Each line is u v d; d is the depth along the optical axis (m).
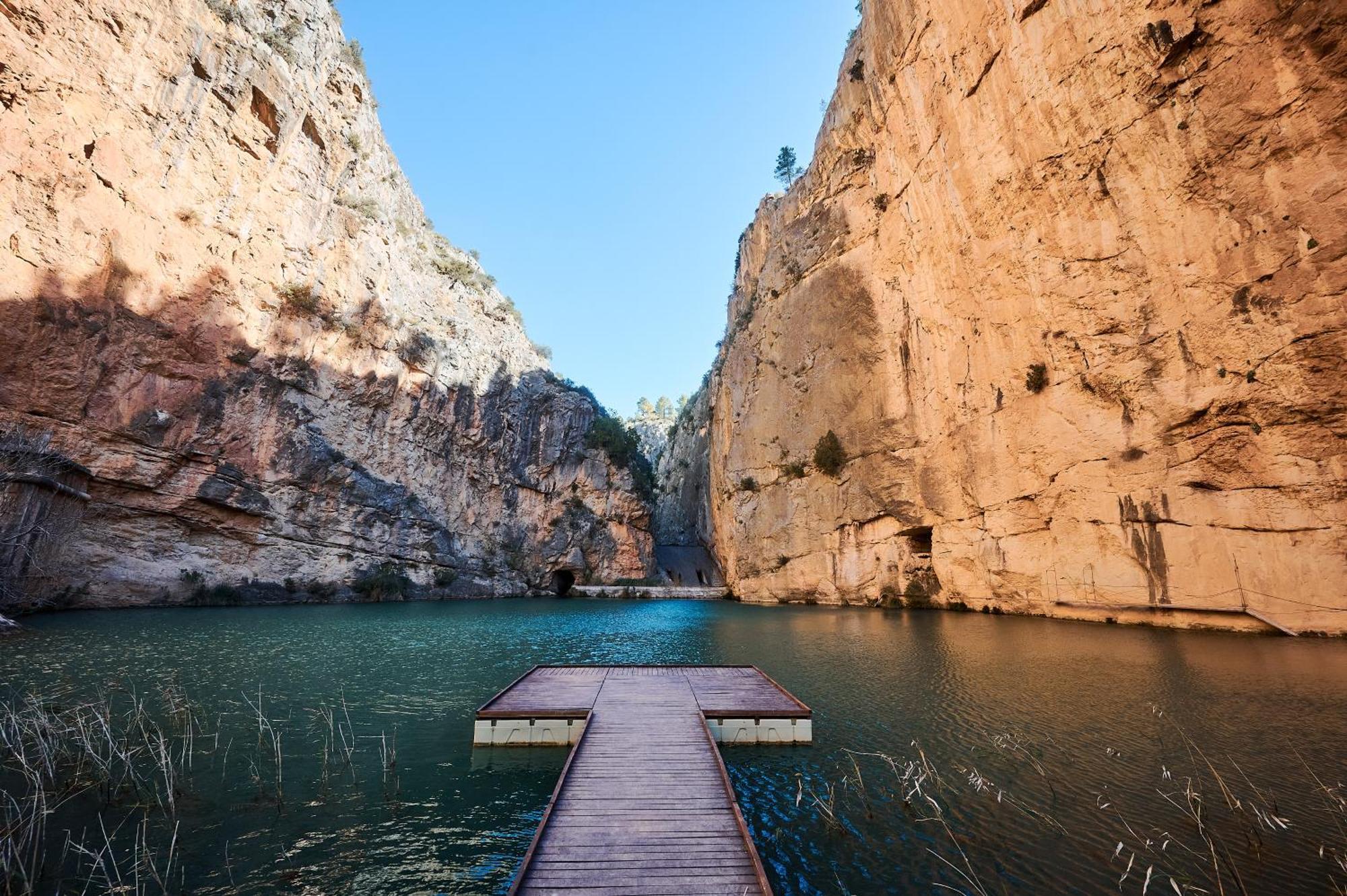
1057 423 27.17
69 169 30.80
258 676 16.23
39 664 16.42
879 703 13.62
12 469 26.38
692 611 41.03
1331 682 13.88
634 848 6.30
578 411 71.56
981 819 7.82
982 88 28.27
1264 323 19.97
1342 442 19.06
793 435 47.97
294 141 43.66
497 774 9.72
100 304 32.28
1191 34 20.25
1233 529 21.38
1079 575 26.30
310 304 44.44
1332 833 7.12
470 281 66.19
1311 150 18.55
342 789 9.02
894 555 38.69
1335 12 17.36
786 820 7.96
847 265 42.94
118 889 6.26
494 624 31.78
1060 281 26.12
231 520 38.50
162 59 34.66
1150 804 8.02
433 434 55.16
